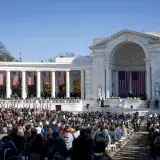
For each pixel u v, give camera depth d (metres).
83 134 18.20
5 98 97.31
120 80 105.81
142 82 104.19
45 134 27.45
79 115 69.88
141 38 97.25
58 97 103.75
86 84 104.38
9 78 101.69
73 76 121.88
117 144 38.41
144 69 104.00
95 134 26.77
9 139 19.69
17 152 19.55
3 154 19.16
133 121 63.56
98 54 102.38
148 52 96.56
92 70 103.44
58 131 26.83
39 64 102.19
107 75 101.12
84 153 17.67
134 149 40.12
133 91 105.19
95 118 61.72
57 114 68.81
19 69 101.75
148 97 96.62
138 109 86.75
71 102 96.50
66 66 103.38
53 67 102.94
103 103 95.31
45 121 45.47
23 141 20.75
